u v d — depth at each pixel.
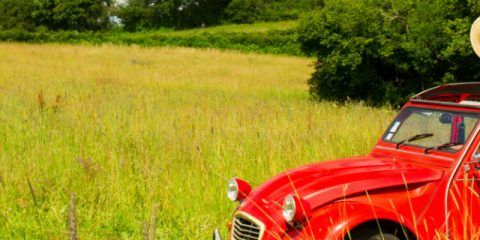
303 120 11.84
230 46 51.56
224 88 25.09
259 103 16.11
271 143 8.78
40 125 10.77
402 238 4.83
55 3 84.75
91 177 8.00
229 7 91.88
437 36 17.25
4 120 11.40
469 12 17.45
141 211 7.29
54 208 6.88
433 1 17.48
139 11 93.88
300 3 90.31
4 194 7.53
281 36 51.19
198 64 38.16
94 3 87.31
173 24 94.56
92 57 39.88
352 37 18.06
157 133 10.31
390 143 5.77
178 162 8.66
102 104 13.50
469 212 4.95
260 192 5.21
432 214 4.85
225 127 10.46
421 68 17.59
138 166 8.47
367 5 18.19
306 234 4.62
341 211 4.64
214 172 7.88
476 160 4.99
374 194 4.76
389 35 17.75
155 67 35.22
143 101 15.56
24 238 6.53
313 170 5.24
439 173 4.99
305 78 30.88
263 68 36.62
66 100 14.28
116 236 6.72
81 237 6.53
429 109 5.62
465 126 5.22
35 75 26.38
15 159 8.66
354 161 5.48
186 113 12.41
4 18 84.00
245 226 5.10
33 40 53.00
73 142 9.98
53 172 8.44
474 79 17.58
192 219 6.93
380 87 18.48
